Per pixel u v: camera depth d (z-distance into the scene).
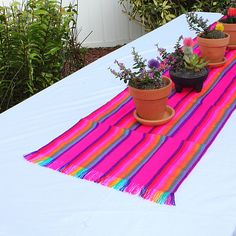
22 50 2.50
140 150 1.29
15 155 1.30
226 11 2.23
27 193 1.13
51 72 2.71
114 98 1.66
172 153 1.26
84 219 1.03
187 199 1.07
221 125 1.42
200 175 1.16
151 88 1.39
